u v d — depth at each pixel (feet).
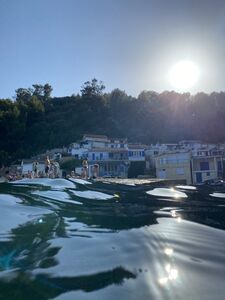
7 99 291.79
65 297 7.43
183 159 159.33
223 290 7.89
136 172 193.16
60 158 199.93
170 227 13.97
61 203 18.74
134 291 7.77
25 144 262.67
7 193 20.56
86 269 8.99
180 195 25.26
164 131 269.64
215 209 19.11
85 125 284.82
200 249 10.97
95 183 29.45
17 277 8.43
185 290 7.86
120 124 288.71
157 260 9.84
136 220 15.33
